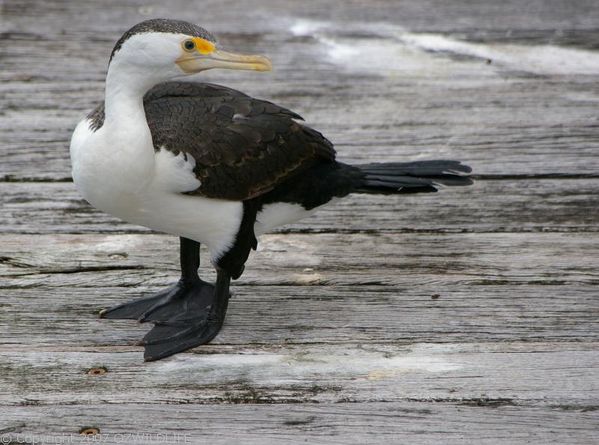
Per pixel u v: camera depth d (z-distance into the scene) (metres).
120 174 6.72
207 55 6.80
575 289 8.26
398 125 11.44
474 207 9.75
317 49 13.49
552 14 14.76
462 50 13.53
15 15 14.34
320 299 8.16
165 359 7.31
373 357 7.33
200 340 7.50
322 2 15.18
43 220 9.41
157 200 7.02
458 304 8.05
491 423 6.57
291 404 6.78
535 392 6.88
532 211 9.66
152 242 9.12
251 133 7.21
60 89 12.18
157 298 8.11
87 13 14.50
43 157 10.58
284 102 11.97
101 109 7.32
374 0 15.24
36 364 7.20
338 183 7.94
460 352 7.39
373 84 12.50
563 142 11.02
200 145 6.99
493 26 14.34
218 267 7.56
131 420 6.59
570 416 6.64
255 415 6.64
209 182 7.03
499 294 8.20
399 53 13.43
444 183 8.35
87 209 9.64
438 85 12.48
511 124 11.45
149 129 6.86
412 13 14.84
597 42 13.77
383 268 8.68
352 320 7.84
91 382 7.01
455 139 11.12
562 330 7.68
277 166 7.36
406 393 6.89
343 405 6.76
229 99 7.45
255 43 13.59
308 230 9.34
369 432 6.48
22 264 8.66
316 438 6.42
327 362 7.27
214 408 6.72
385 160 10.62
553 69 12.95
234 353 7.40
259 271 8.61
